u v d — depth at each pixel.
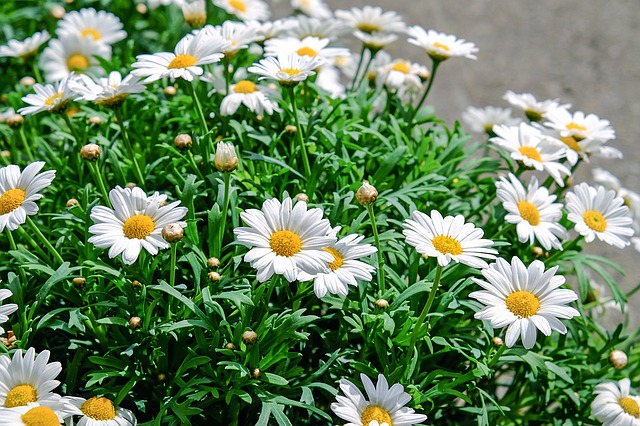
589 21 1.73
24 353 0.71
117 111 0.76
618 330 0.79
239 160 0.78
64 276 0.71
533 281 0.70
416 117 0.88
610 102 1.52
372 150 0.82
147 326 0.72
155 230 0.69
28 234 0.78
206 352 0.71
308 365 0.75
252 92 0.81
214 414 0.72
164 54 0.76
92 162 0.73
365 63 0.94
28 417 0.67
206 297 0.70
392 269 0.76
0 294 0.70
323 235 0.69
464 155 0.83
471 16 1.73
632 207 0.88
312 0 1.04
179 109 0.83
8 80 1.00
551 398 0.80
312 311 0.76
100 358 0.71
